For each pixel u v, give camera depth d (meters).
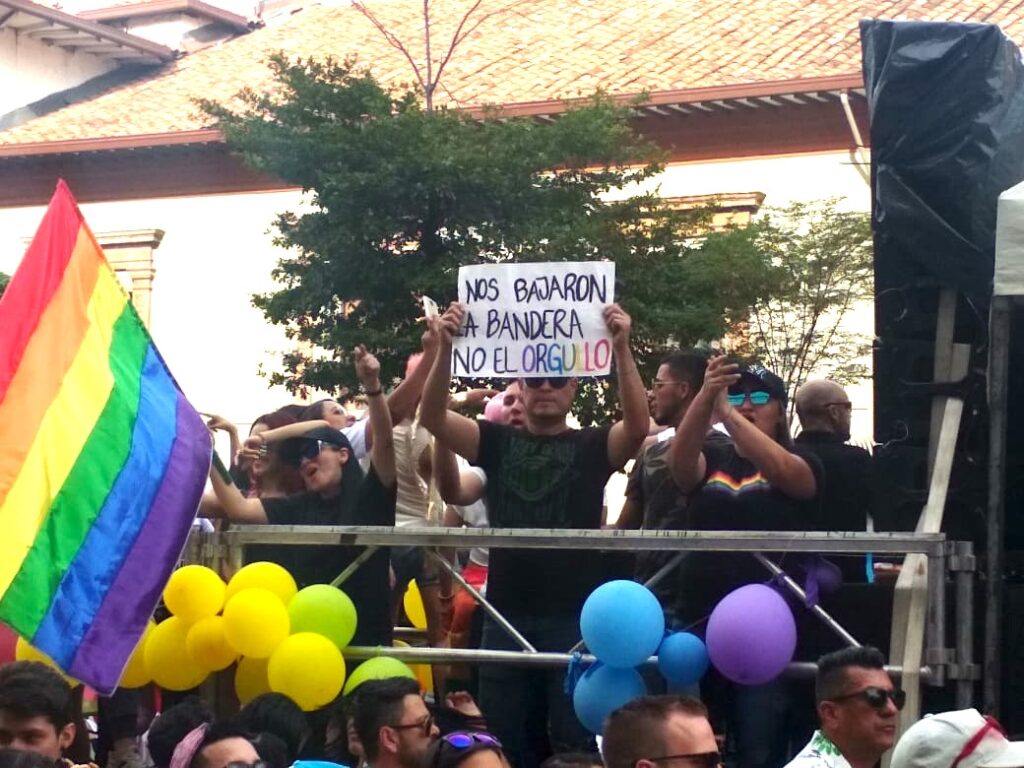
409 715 5.14
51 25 23.16
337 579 6.31
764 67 18.52
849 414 6.84
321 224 14.57
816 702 5.19
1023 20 18.73
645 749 4.13
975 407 6.39
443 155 14.09
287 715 5.71
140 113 21.94
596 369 6.31
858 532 5.81
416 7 23.16
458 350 6.43
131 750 6.61
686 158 18.75
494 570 6.31
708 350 6.75
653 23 20.67
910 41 6.42
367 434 7.70
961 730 4.34
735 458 6.12
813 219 15.07
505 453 6.38
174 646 6.27
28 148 21.42
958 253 6.27
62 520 5.80
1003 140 6.33
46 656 5.87
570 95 18.89
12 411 5.85
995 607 5.64
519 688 6.24
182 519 6.08
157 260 21.30
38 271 6.05
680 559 5.98
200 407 20.89
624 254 14.07
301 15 24.52
